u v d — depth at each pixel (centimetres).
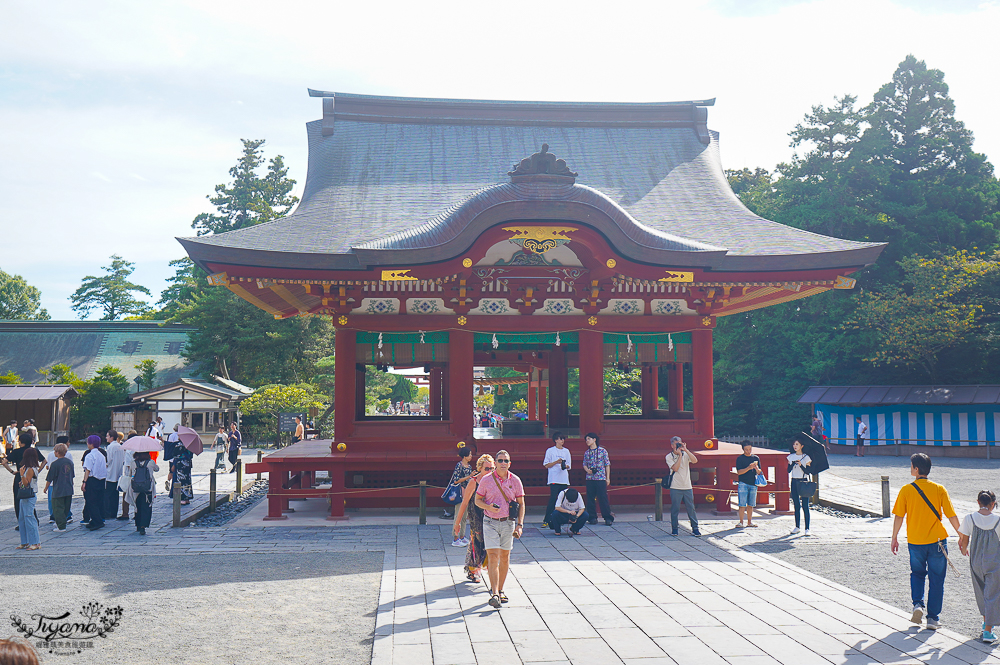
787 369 4719
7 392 4991
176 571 1144
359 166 2223
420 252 1622
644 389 2556
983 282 4228
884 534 1486
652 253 1675
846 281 1802
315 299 1992
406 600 951
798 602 941
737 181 6184
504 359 2416
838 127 4816
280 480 1688
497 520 927
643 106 2547
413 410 8444
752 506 1573
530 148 2366
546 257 1870
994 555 789
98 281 10956
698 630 819
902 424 3791
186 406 4859
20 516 1318
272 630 838
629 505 1873
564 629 822
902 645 770
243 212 6812
